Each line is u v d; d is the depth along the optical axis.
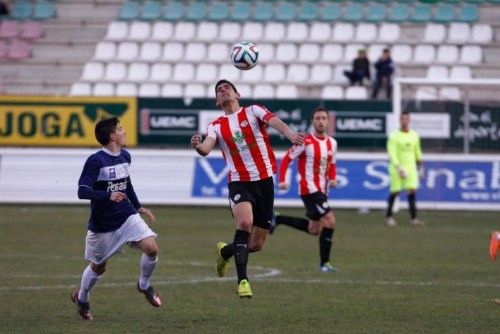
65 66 88.50
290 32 89.94
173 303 29.67
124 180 25.91
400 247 47.28
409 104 69.19
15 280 35.12
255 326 25.31
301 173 39.91
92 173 25.33
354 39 89.19
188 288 33.19
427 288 33.28
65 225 58.38
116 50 89.44
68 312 27.78
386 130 69.94
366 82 83.44
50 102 72.12
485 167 68.12
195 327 25.14
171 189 70.12
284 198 68.56
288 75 86.06
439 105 68.94
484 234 54.06
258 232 29.52
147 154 70.38
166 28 90.81
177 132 71.06
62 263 40.53
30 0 94.69
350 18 91.44
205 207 73.38
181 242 49.38
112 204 25.53
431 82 66.88
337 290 32.75
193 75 86.81
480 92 69.12
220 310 28.22
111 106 71.56
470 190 68.19
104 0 93.88
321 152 39.84
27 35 91.19
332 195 68.88
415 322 26.11
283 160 40.94
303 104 70.44
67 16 93.44
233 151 28.42
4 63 89.00
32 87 87.00
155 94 85.25
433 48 86.81
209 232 54.62
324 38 89.50
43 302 29.73
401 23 90.00
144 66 87.62
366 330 24.73
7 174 70.94
